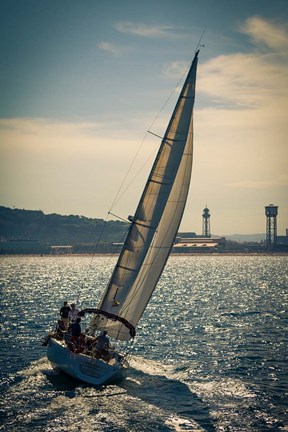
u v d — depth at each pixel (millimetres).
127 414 86938
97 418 84750
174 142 107875
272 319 199750
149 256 109938
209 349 140875
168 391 99750
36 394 94625
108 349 106188
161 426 82875
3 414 85562
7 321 185625
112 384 101562
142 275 109812
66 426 81312
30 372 108688
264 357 130625
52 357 105125
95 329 108875
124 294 107562
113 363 102188
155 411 88938
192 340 154375
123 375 105688
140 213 107375
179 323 190125
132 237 107312
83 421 83438
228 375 112875
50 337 108312
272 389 102562
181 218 111062
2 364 116438
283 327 178750
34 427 80625
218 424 84312
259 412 89562
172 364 122812
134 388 100125
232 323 189500
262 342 151125
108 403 91312
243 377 111312
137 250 107188
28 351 131500
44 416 84812
